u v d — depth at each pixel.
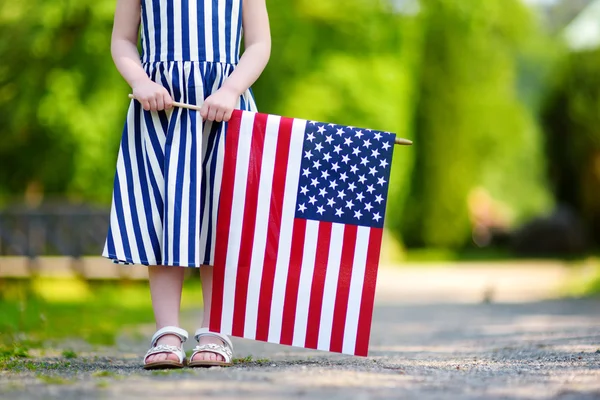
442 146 27.81
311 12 18.52
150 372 4.02
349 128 4.56
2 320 7.48
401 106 21.84
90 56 17.22
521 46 27.53
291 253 4.48
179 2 4.59
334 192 4.51
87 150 17.33
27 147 18.45
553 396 3.26
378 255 4.47
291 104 18.20
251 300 4.47
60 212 15.60
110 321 9.36
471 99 27.59
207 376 3.76
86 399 3.17
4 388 3.45
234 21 4.70
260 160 4.52
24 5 17.41
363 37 18.86
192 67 4.56
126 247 4.45
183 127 4.45
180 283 4.61
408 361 4.72
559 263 23.78
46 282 15.13
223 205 4.50
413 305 12.34
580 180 30.05
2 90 17.55
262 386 3.44
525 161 35.97
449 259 26.33
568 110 29.81
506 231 32.03
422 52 25.69
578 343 5.51
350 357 5.20
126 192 4.50
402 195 24.44
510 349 5.44
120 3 4.77
